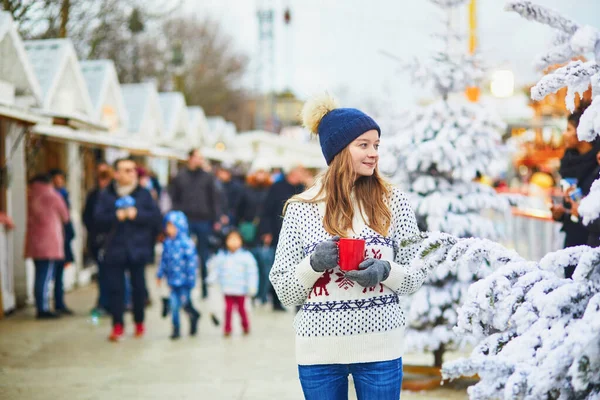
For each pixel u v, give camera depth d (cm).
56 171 1090
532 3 309
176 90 2767
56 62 1102
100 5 1347
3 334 884
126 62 2361
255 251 1144
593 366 229
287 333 899
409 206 323
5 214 1012
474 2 966
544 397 241
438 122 608
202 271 1214
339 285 304
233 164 2950
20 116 799
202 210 1204
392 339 306
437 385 599
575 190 482
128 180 857
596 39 281
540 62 323
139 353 774
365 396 307
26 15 1109
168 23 2372
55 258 993
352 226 312
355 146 313
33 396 594
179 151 2094
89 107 1238
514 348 258
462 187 608
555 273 283
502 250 282
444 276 568
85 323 967
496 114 625
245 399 580
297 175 1119
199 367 703
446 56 615
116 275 853
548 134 1659
